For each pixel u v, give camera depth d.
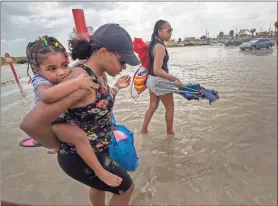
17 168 3.27
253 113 4.79
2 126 4.77
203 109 5.13
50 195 2.73
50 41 1.47
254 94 6.17
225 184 2.79
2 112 5.68
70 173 1.76
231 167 3.09
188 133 4.02
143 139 3.86
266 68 10.61
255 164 3.12
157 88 3.59
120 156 1.91
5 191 2.80
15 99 6.86
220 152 3.42
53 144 1.59
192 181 2.86
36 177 3.06
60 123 1.56
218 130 4.10
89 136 1.61
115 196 1.89
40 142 1.54
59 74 1.47
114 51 1.55
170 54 26.58
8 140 4.11
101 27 1.58
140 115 4.98
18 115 5.41
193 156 3.36
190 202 2.54
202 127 4.24
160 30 3.39
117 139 1.93
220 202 2.53
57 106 1.34
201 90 3.65
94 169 1.60
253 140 3.72
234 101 5.62
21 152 3.68
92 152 1.58
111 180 1.63
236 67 11.61
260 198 2.56
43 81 1.47
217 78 8.85
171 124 3.91
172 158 3.33
